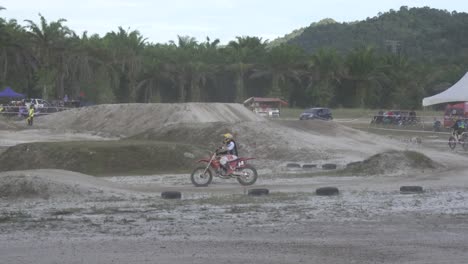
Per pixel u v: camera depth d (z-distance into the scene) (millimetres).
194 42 116938
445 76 120250
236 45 116375
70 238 9773
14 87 78375
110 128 44719
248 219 11781
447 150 33406
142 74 102188
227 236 9953
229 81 110188
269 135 30797
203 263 8008
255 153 29219
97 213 12617
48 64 80062
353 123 62719
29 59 78062
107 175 23375
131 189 17375
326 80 106812
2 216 12148
